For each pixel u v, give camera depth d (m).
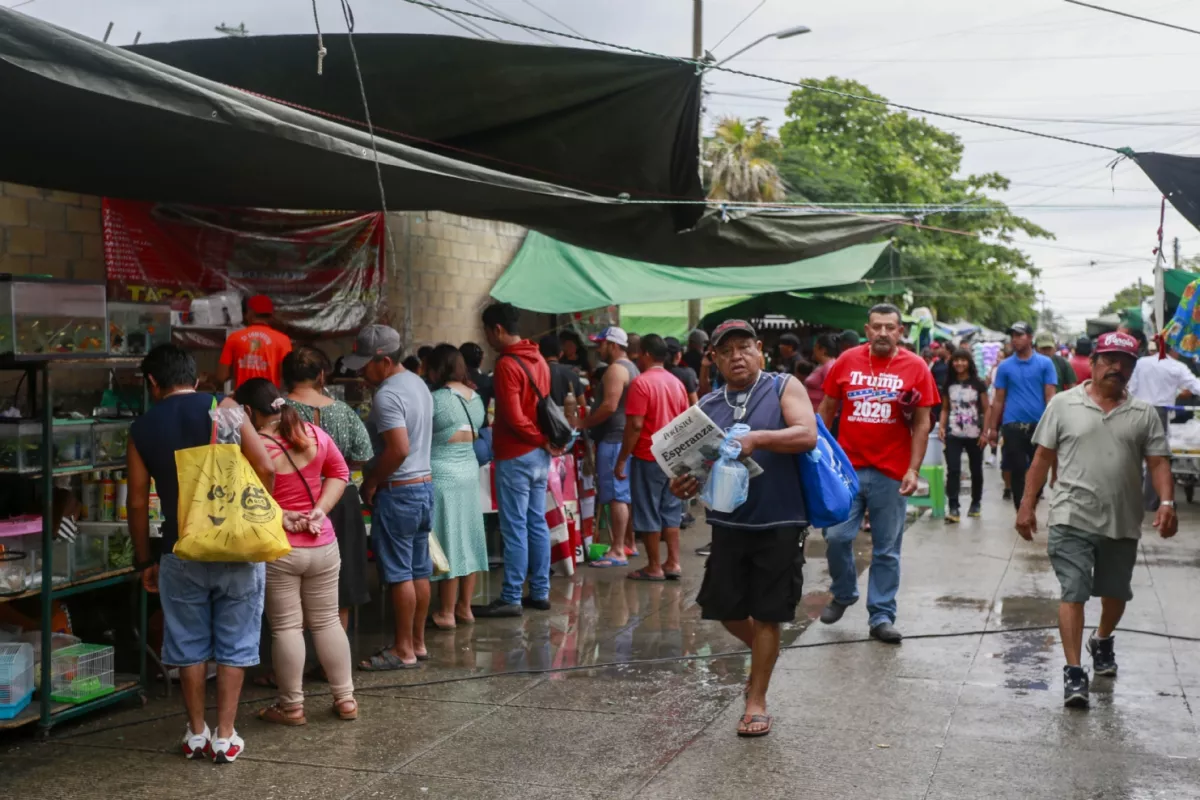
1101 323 21.78
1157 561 9.45
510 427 7.61
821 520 5.13
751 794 4.43
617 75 8.07
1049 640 6.88
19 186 7.49
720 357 5.27
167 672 5.88
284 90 7.91
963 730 5.18
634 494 8.91
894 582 6.94
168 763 4.87
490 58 7.73
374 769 4.77
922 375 6.79
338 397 9.49
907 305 25.80
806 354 17.80
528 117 8.31
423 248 11.66
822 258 14.39
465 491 7.22
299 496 5.30
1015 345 11.69
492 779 4.64
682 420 4.95
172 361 4.95
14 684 5.11
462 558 7.20
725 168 31.41
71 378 6.47
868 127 41.09
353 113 8.16
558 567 9.13
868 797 4.39
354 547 6.09
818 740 5.07
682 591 8.58
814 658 6.51
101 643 6.15
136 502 4.96
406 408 6.27
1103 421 5.59
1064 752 4.87
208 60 7.61
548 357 9.33
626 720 5.41
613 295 12.62
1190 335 7.42
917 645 6.79
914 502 11.92
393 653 6.42
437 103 8.10
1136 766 4.69
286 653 5.31
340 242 10.29
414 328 11.55
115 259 8.23
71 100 4.48
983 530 11.27
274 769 4.79
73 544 5.43
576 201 7.32
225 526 4.64
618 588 8.71
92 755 4.98
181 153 5.62
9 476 5.52
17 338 4.95
